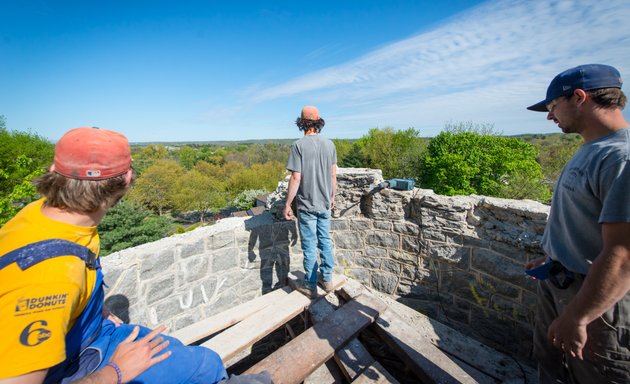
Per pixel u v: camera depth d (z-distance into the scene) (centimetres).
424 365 188
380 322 224
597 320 114
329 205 259
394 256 313
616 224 96
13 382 70
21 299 71
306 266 260
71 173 82
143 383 108
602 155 105
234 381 138
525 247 229
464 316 276
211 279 273
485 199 259
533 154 2075
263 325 225
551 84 129
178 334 222
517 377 186
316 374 198
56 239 81
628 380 113
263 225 303
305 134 247
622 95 110
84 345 101
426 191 297
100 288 104
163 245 244
